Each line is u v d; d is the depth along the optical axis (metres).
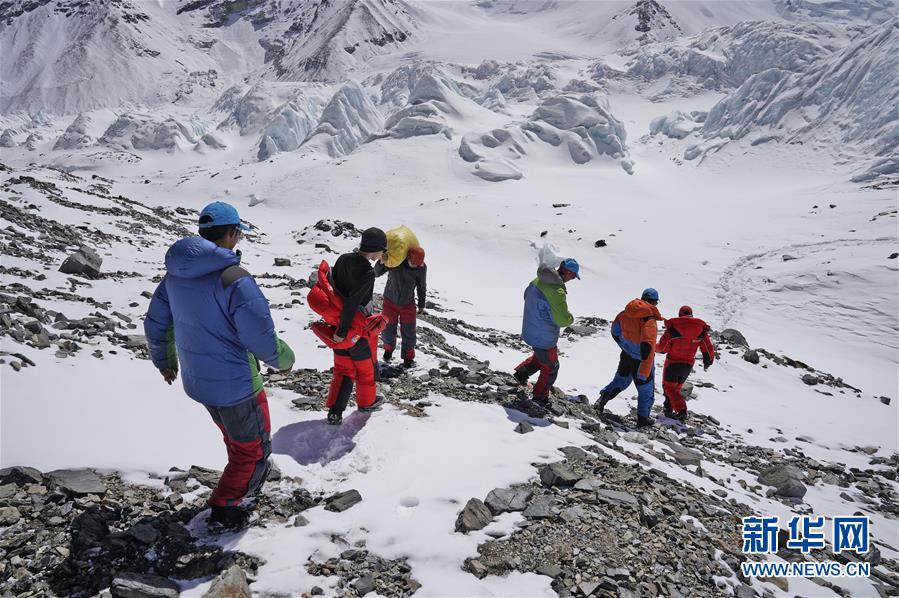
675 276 38.31
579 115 92.38
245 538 3.56
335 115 116.56
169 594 2.96
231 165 130.62
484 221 54.81
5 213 16.39
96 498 3.74
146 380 5.79
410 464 4.69
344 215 66.00
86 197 28.69
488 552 3.59
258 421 3.62
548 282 6.91
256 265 24.55
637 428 8.62
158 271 15.23
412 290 7.84
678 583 3.62
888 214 43.66
